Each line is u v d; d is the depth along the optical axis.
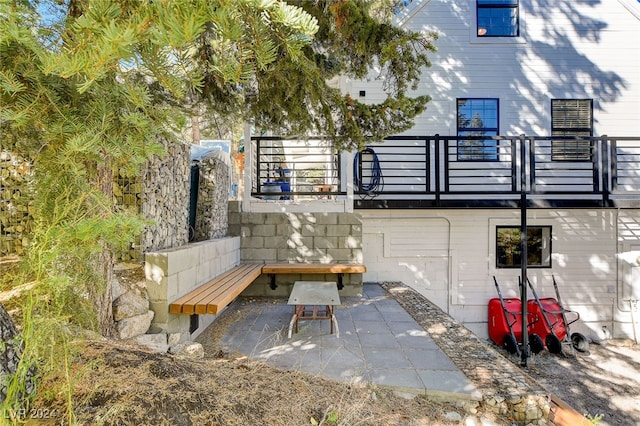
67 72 0.78
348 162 6.12
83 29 0.75
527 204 6.41
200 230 5.26
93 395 1.51
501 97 7.21
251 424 1.75
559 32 7.23
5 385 1.22
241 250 5.99
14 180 3.54
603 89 7.24
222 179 5.78
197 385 1.87
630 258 7.15
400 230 7.23
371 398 2.55
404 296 5.88
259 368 2.61
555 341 6.03
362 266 5.55
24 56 1.03
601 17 7.23
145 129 1.26
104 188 2.08
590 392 5.03
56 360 1.39
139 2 0.78
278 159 8.80
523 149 5.91
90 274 1.66
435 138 6.30
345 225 6.00
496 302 6.80
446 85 7.21
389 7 3.57
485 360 3.29
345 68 3.67
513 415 2.60
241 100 3.64
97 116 1.21
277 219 5.99
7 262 2.34
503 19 7.33
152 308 3.22
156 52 0.93
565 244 7.20
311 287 4.47
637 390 5.10
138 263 3.56
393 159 7.25
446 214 7.20
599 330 7.10
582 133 7.23
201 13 0.73
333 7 2.99
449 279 7.18
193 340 3.77
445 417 2.48
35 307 1.26
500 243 7.31
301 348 3.55
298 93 3.21
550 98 7.22
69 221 1.16
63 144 1.21
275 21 0.96
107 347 2.01
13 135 1.45
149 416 1.49
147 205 3.64
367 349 3.54
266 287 5.84
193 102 3.37
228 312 4.93
